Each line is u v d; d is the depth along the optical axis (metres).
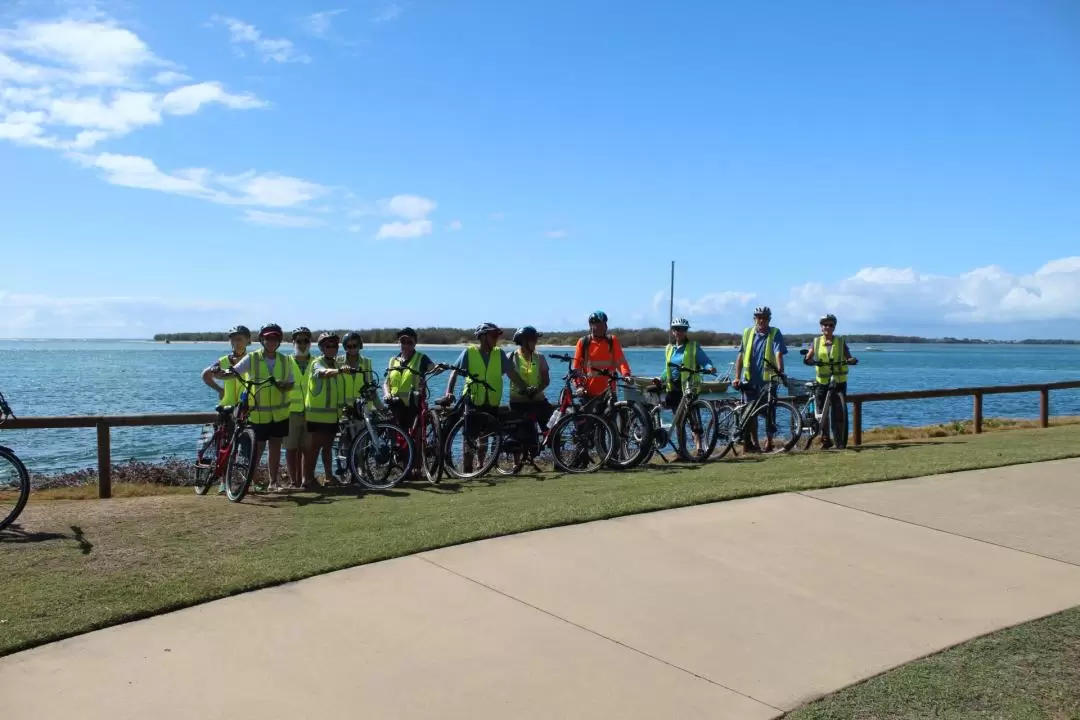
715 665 4.02
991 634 4.40
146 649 4.10
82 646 4.12
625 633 4.39
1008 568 5.55
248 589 4.94
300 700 3.60
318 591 4.93
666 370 11.09
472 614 4.61
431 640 4.25
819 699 3.66
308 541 6.02
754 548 5.92
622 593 4.97
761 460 10.41
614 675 3.89
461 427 9.52
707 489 7.82
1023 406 30.80
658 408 10.62
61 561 5.50
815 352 11.80
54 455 17.05
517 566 5.43
